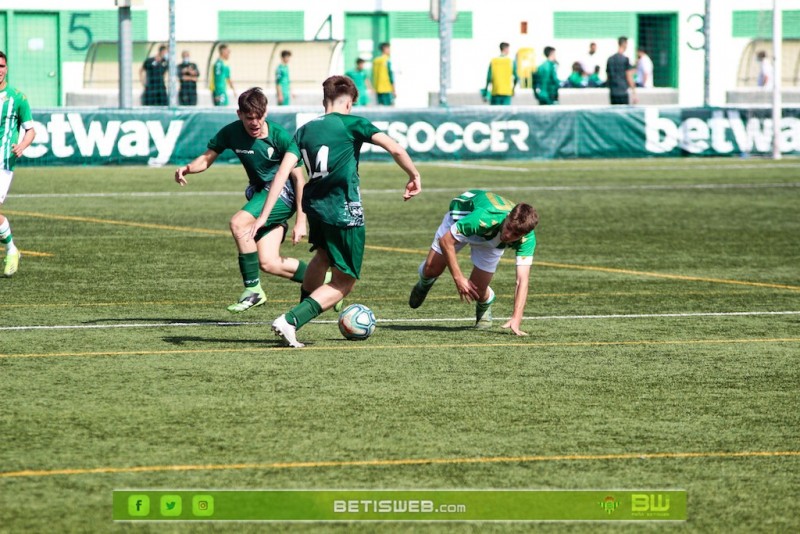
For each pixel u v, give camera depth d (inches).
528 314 1405.0
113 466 795.4
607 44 5733.3
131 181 3208.7
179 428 887.1
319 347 1191.6
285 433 877.2
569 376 1074.1
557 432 890.1
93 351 1161.4
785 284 1646.2
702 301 1503.4
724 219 2436.0
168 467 795.4
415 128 3941.9
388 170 3624.5
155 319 1346.0
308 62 4867.1
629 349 1200.2
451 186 3144.7
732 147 4178.2
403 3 5580.7
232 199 2778.1
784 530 700.7
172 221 2342.5
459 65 5620.1
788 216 2486.5
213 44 4697.3
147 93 4227.4
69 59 5319.9
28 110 1648.6
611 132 4092.0
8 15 5226.4
